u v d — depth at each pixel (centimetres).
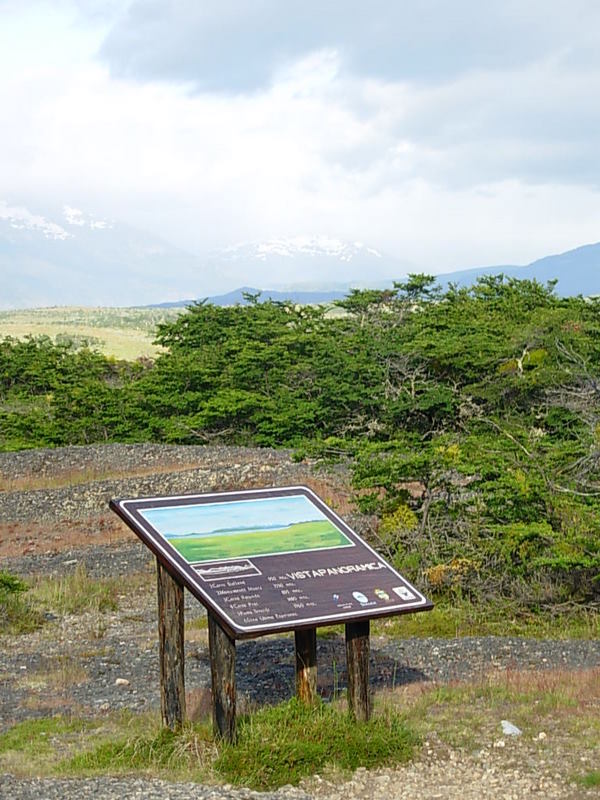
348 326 6444
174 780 1116
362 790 1114
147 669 1812
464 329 5631
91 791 1048
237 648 1892
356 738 1207
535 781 1123
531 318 5303
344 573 1253
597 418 3130
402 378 5069
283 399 5169
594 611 2120
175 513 1275
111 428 5422
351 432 4959
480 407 4569
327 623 1173
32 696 1641
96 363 6881
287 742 1187
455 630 2009
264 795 1069
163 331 6875
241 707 1411
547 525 2206
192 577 1191
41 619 2241
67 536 3303
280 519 1313
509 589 2211
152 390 5559
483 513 2369
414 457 2447
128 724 1420
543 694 1460
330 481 3522
